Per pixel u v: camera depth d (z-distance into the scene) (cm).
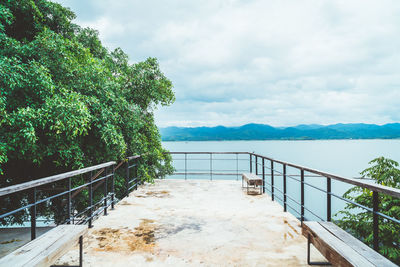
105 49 826
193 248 287
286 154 10044
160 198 549
